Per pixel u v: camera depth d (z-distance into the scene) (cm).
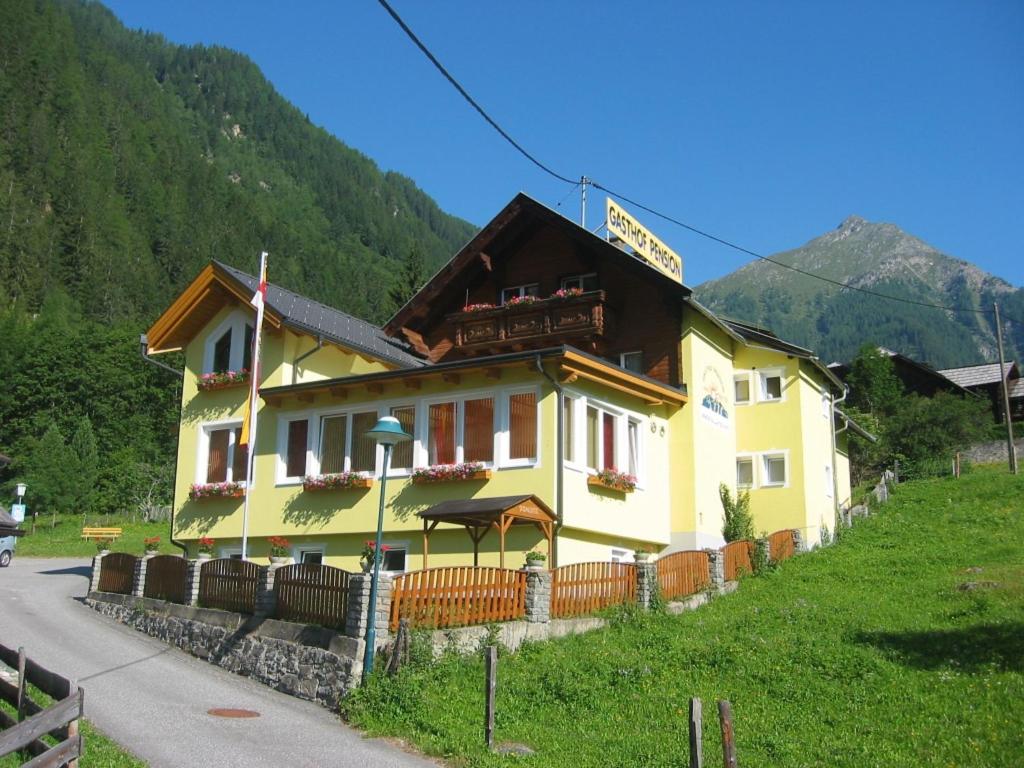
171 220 14912
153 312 12388
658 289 2755
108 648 1956
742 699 1458
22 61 15862
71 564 3997
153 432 8338
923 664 1533
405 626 1555
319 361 2752
